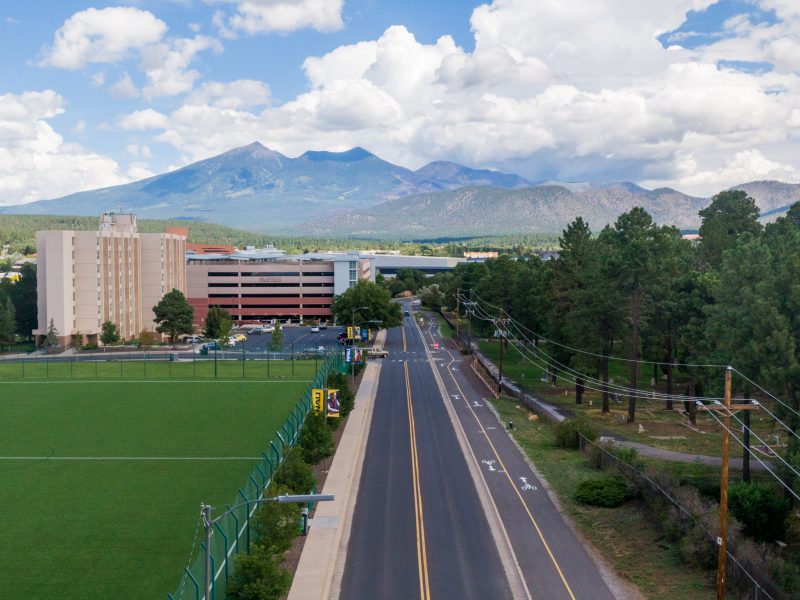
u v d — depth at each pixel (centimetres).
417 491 6212
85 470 6819
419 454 7475
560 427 7794
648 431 8519
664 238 9044
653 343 10062
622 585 4375
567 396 10988
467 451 7606
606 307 9481
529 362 14475
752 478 6275
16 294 18300
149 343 16100
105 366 13500
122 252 17862
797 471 5109
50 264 15900
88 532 5197
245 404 10062
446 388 11744
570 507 5794
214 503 5838
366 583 4394
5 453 7431
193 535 5134
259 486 5403
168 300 17512
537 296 12406
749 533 5053
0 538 5088
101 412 9481
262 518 4684
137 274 18850
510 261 16050
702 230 12738
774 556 4597
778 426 6612
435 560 4747
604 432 8475
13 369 13150
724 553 3938
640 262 8925
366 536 5166
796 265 5822
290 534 4781
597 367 10250
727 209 13938
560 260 11250
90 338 16588
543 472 6781
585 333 9794
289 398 10519
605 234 11019
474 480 6550
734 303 6656
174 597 3675
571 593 4266
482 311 18425
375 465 7050
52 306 16025
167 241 19650
